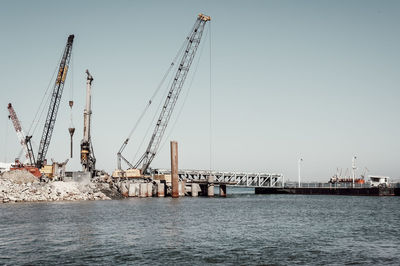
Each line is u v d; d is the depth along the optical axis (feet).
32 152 470.39
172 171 440.86
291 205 346.33
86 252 122.21
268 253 121.49
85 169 440.86
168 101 472.44
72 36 449.06
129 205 322.55
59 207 291.38
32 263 108.47
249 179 593.83
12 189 367.04
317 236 154.40
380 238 149.18
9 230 166.50
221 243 138.10
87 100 445.78
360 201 407.85
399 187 530.68
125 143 496.64
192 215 238.68
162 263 108.99
